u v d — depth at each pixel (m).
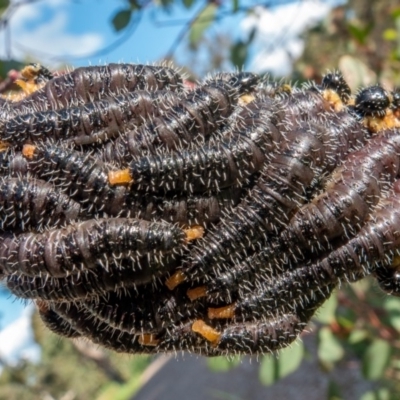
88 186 0.13
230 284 0.14
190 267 0.14
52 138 0.14
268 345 0.15
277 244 0.14
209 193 0.14
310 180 0.14
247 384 0.87
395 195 0.15
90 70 0.15
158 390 1.13
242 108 0.15
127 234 0.13
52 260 0.13
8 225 0.13
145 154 0.14
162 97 0.14
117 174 0.13
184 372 1.12
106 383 1.87
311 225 0.14
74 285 0.13
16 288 0.14
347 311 0.38
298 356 0.34
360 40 0.41
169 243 0.13
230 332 0.14
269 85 0.17
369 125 0.16
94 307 0.14
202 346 0.15
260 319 0.14
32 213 0.13
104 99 0.14
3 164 0.14
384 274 0.16
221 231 0.14
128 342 0.15
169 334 0.15
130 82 0.15
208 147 0.14
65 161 0.13
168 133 0.14
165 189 0.13
